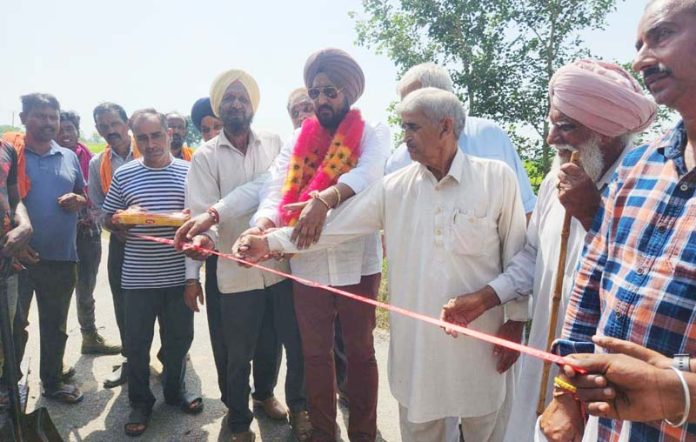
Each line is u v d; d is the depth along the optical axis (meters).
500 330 2.57
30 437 2.83
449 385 2.50
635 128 2.02
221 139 3.48
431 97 2.38
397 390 2.64
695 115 1.36
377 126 3.15
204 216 3.17
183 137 5.54
